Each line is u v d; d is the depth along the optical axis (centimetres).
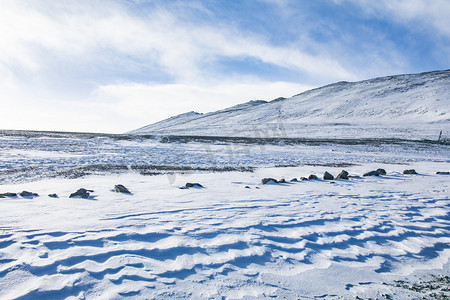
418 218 650
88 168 1423
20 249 378
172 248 417
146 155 2180
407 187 1023
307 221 582
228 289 335
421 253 481
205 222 534
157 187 913
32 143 2661
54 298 295
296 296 334
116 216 539
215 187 934
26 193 706
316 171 1471
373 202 782
